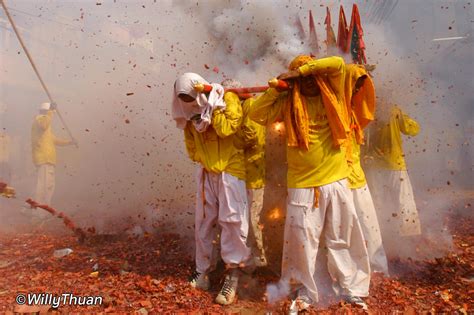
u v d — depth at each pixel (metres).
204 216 3.93
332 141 3.51
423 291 3.73
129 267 4.46
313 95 3.59
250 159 3.95
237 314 3.38
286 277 3.62
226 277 3.73
